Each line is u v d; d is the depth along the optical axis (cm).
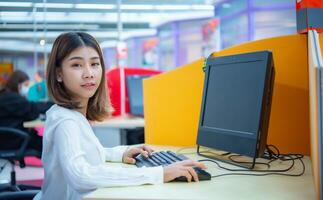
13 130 318
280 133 170
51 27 787
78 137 124
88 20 738
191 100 196
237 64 150
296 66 168
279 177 124
